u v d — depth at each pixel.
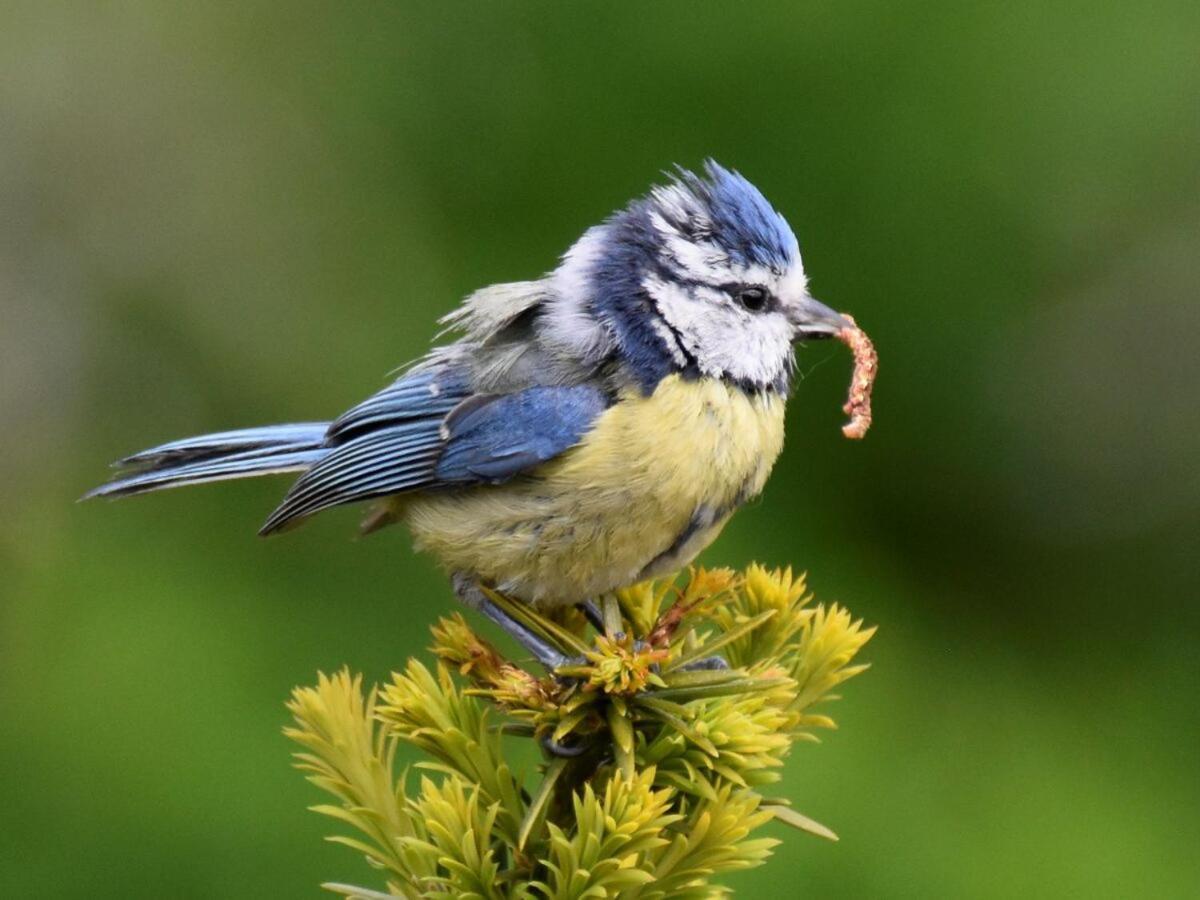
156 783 9.83
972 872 9.34
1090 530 11.36
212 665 10.37
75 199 12.87
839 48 10.73
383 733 4.52
